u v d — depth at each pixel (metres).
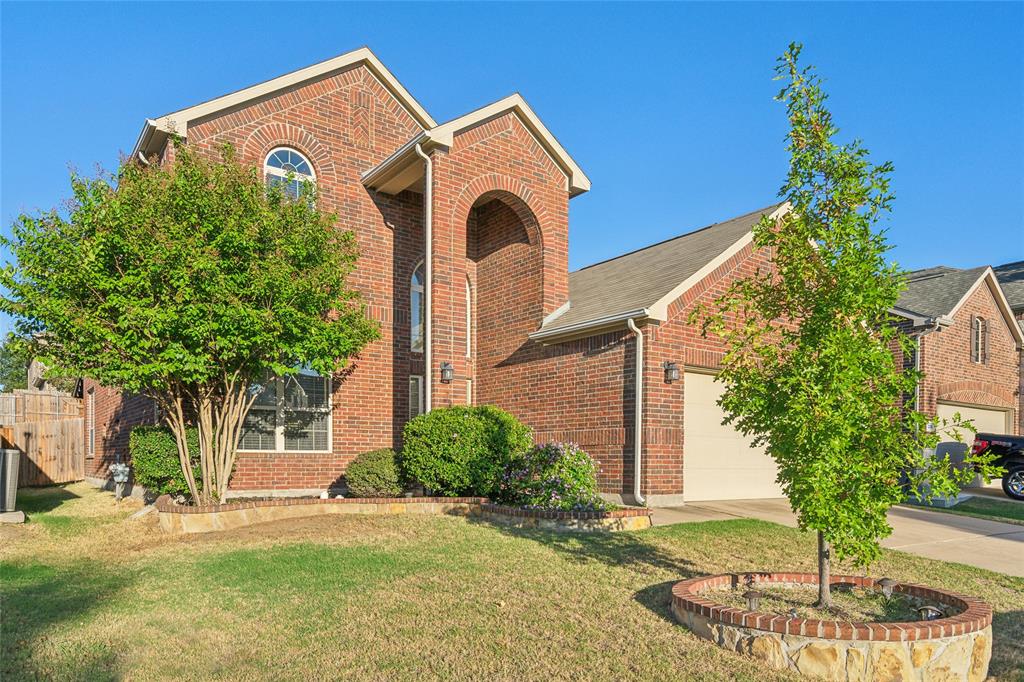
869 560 5.77
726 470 14.07
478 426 11.86
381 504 11.52
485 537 9.48
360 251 13.37
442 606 6.42
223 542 9.26
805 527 5.79
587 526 10.05
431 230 13.98
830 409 5.74
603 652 5.37
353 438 14.53
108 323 9.81
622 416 12.80
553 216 15.56
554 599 6.69
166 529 10.18
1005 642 5.98
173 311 9.56
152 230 9.88
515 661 5.17
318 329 11.12
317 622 5.98
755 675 5.00
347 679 4.83
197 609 6.33
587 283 17.11
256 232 10.42
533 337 14.55
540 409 14.76
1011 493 16.09
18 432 19.09
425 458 11.98
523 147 15.35
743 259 14.04
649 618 6.17
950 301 19.98
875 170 6.11
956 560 8.97
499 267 16.38
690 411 13.52
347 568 7.73
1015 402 21.33
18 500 14.76
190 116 13.02
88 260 9.45
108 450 16.94
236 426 11.34
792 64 6.43
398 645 5.46
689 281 13.10
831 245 6.05
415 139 13.88
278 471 13.67
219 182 10.53
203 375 10.10
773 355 6.33
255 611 6.26
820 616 5.96
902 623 5.16
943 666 5.02
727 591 6.75
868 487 5.84
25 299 9.64
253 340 10.07
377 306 15.07
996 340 21.05
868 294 5.86
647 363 12.45
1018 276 25.98
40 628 5.86
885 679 4.93
